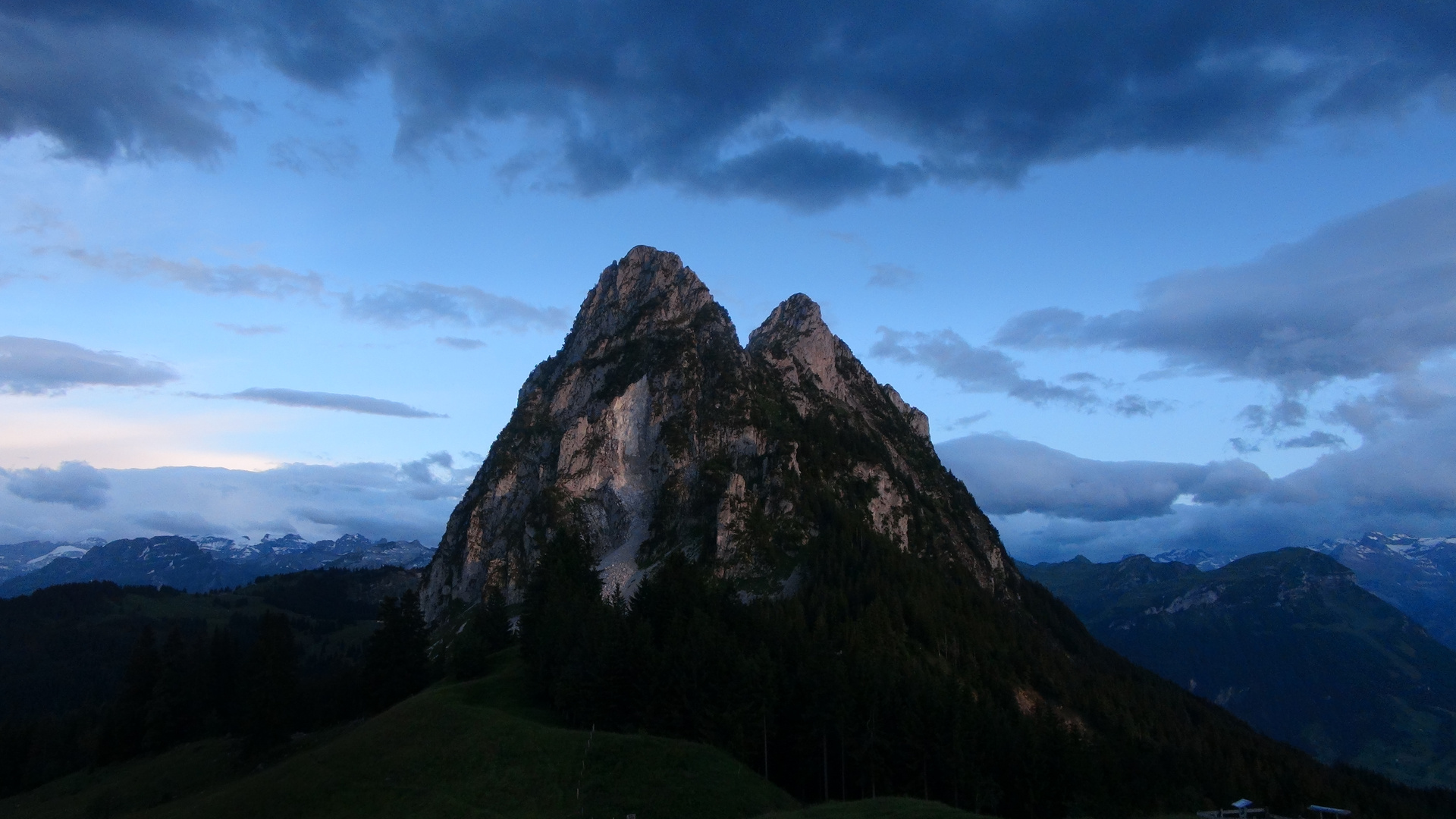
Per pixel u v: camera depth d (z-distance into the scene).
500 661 152.62
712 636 122.75
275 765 129.88
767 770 115.00
